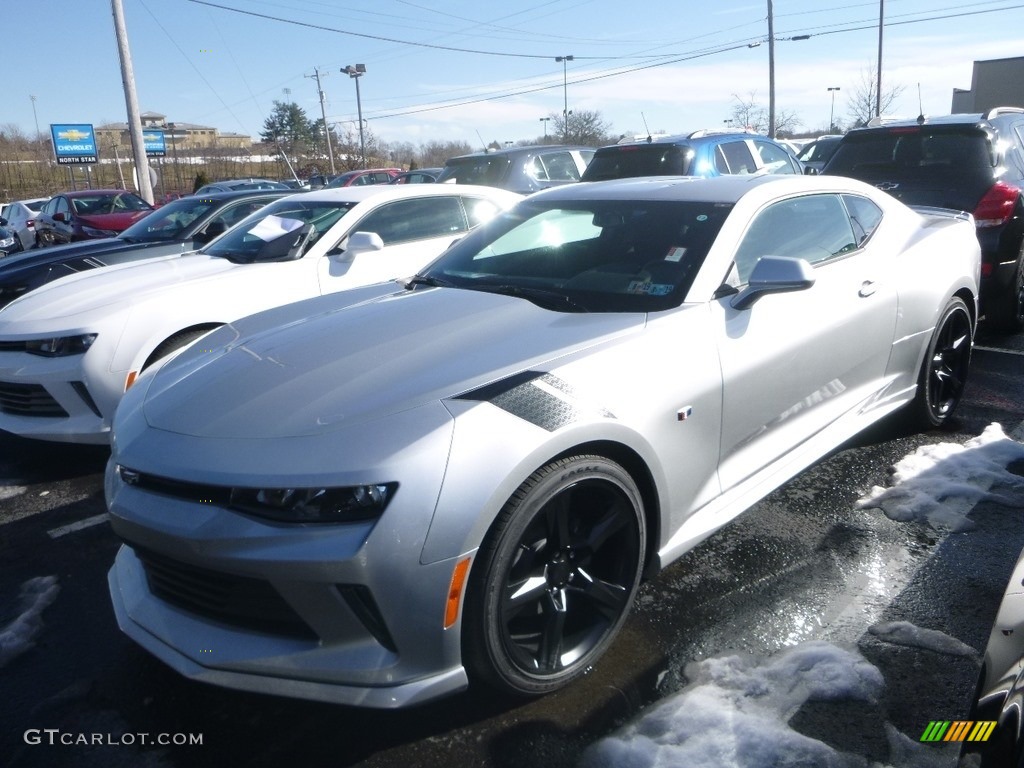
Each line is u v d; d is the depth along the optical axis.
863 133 6.81
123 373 4.62
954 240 4.50
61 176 49.75
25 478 4.72
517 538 2.35
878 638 2.80
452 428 2.31
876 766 2.23
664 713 2.46
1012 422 4.70
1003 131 6.41
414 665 2.26
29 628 3.13
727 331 3.08
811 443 3.60
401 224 6.20
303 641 2.29
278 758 2.40
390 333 2.97
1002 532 3.46
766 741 2.32
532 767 2.31
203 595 2.42
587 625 2.69
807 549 3.42
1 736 2.54
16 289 7.92
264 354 2.93
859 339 3.72
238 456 2.32
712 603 3.07
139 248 8.22
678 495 2.89
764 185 3.63
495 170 11.23
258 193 9.15
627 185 4.00
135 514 2.42
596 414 2.54
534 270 3.52
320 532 2.18
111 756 2.44
